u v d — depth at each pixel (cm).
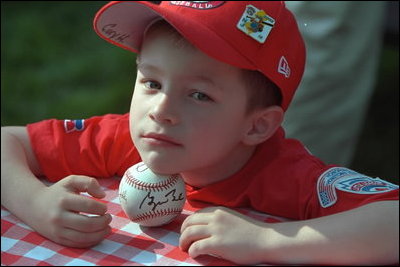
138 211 183
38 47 531
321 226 169
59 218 179
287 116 328
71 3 595
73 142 222
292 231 170
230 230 172
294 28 207
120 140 221
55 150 219
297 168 203
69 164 220
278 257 168
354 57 320
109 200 207
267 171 205
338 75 320
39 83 485
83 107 454
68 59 518
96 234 178
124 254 175
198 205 208
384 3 324
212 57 180
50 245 179
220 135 191
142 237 184
